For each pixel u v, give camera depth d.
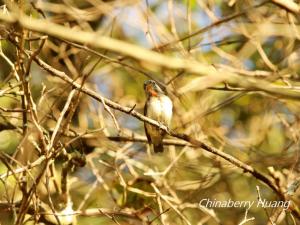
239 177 14.02
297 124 12.21
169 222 11.23
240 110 15.38
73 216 10.48
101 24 13.50
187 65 6.77
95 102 13.09
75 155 10.57
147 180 11.62
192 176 13.64
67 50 12.99
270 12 11.89
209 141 12.45
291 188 10.41
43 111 9.88
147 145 12.48
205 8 10.86
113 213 10.01
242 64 11.33
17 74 9.09
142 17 10.52
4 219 11.16
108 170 12.09
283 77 9.95
